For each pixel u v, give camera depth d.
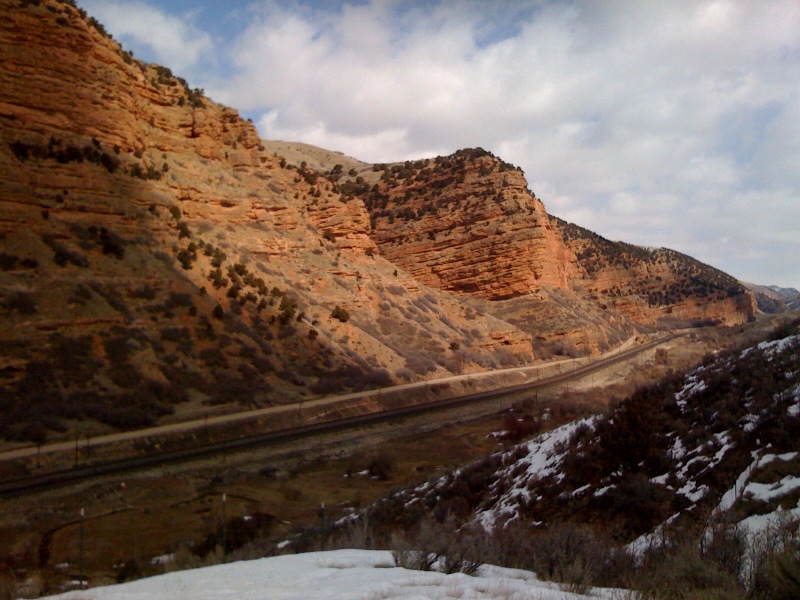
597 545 8.89
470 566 8.20
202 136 71.69
